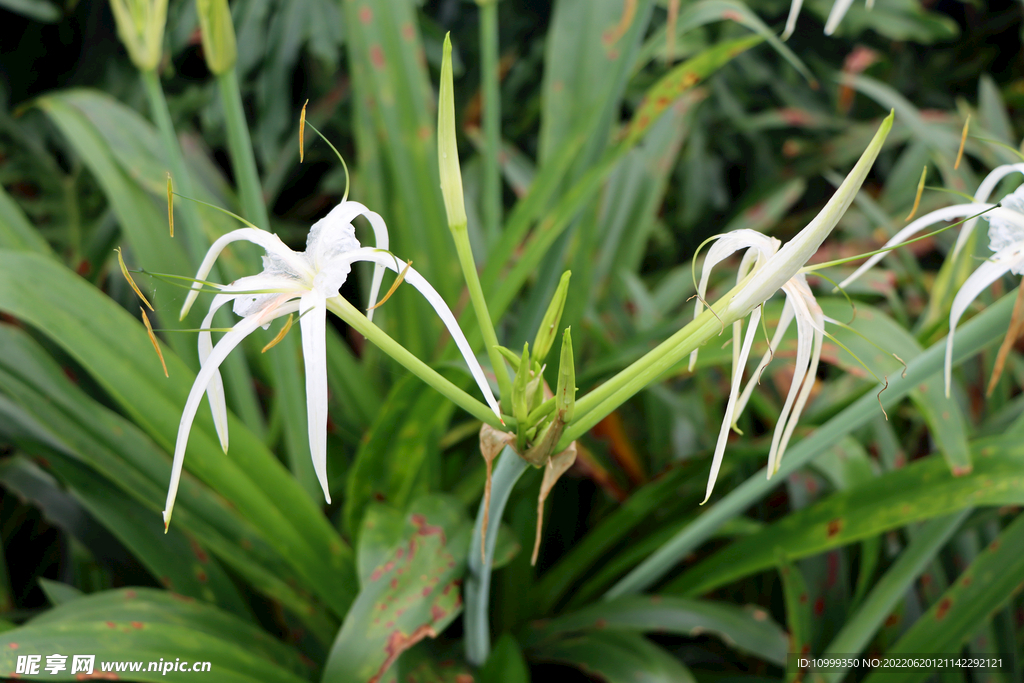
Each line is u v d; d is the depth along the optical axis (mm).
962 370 1050
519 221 905
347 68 1456
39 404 750
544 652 852
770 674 983
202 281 523
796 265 507
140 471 800
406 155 1037
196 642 692
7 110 1311
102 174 915
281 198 1577
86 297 733
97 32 1356
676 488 947
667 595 890
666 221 1611
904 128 1428
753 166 1646
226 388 934
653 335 1005
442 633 942
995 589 783
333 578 801
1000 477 725
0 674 631
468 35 1531
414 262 1052
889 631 872
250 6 1348
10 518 1030
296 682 709
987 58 1685
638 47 869
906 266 1194
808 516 823
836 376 1152
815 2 1521
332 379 1041
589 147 933
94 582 884
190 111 1358
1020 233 545
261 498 773
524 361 515
